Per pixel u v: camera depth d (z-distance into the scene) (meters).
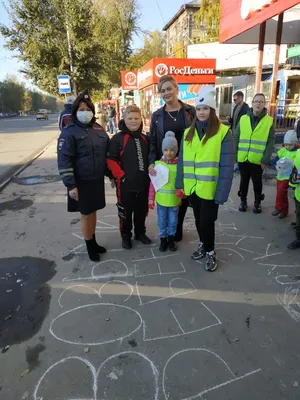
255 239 3.69
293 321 2.35
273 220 4.24
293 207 4.67
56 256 3.43
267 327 2.30
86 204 3.05
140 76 13.38
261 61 7.71
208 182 2.79
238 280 2.89
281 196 4.19
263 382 1.87
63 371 1.98
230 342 2.17
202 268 3.10
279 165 4.07
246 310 2.48
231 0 7.58
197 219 3.09
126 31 26.20
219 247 3.52
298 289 2.74
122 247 3.58
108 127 17.75
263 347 2.12
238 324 2.34
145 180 3.34
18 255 3.49
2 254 3.52
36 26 21.12
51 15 21.02
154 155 3.34
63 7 20.66
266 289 2.74
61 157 2.88
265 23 7.61
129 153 3.21
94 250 3.33
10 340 2.25
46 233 4.06
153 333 2.28
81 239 3.85
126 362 2.04
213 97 2.74
